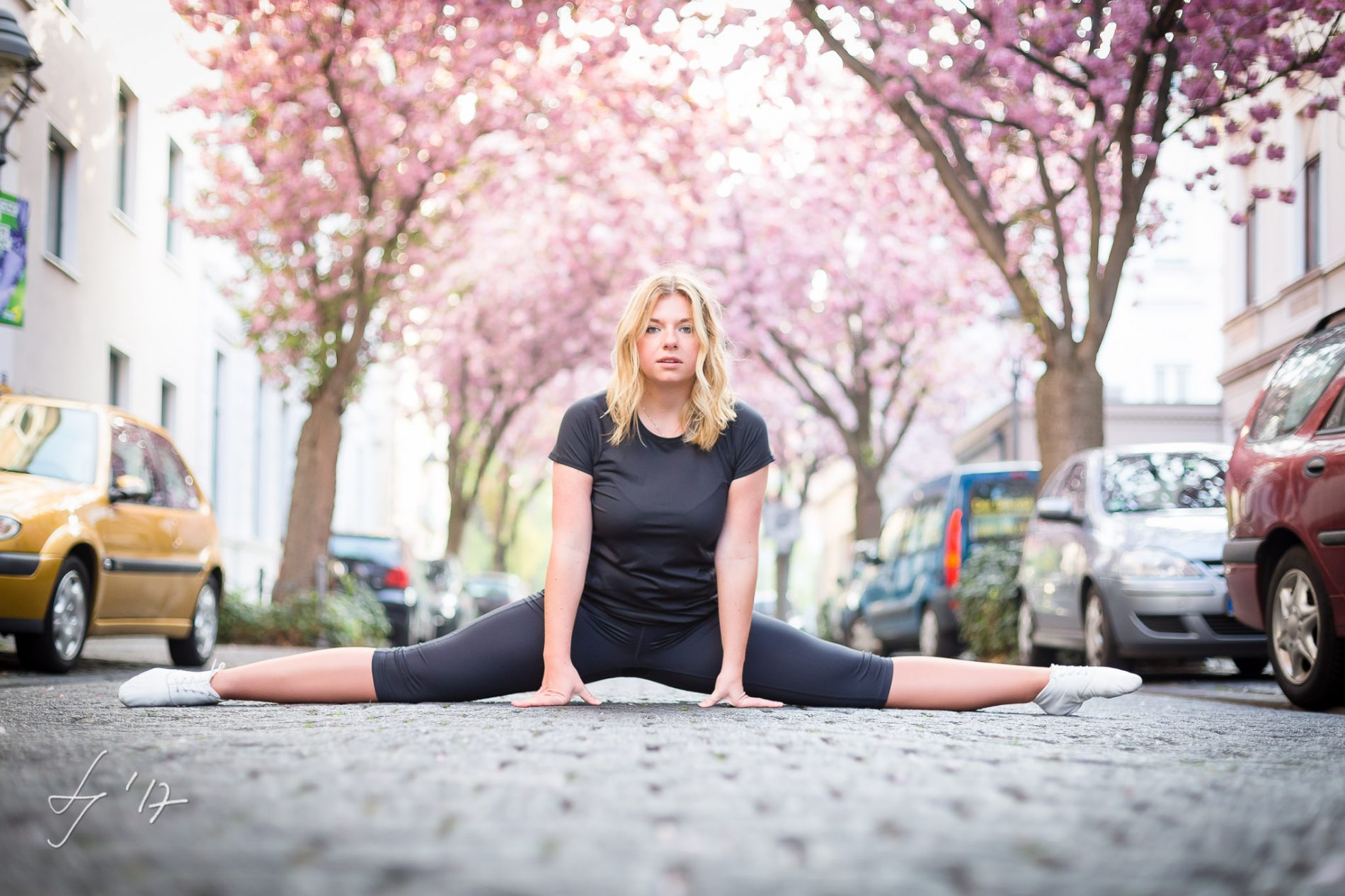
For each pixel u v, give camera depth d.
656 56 17.64
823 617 23.69
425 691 5.34
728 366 5.25
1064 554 11.34
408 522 58.44
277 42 16.62
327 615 17.48
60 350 16.55
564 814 2.63
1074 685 5.46
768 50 15.77
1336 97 12.27
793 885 2.03
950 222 20.70
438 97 18.88
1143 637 10.08
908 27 13.39
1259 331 19.77
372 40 18.53
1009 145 14.70
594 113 20.72
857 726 4.52
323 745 3.83
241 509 26.81
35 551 8.90
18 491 9.18
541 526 65.31
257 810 2.69
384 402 49.19
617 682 10.70
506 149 21.02
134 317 19.81
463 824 2.52
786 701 5.39
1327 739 4.94
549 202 27.02
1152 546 10.24
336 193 19.50
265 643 17.25
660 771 3.25
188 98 18.67
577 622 5.33
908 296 25.69
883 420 27.69
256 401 28.55
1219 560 10.11
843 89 20.58
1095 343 13.85
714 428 5.21
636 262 27.80
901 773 3.26
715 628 5.39
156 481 10.92
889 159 20.31
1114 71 12.29
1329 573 6.76
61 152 17.06
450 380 32.03
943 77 13.25
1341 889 2.10
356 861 2.18
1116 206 16.41
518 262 30.12
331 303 18.88
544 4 15.62
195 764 3.42
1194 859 2.32
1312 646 7.02
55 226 16.92
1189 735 4.85
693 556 5.26
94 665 10.84
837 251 25.95
